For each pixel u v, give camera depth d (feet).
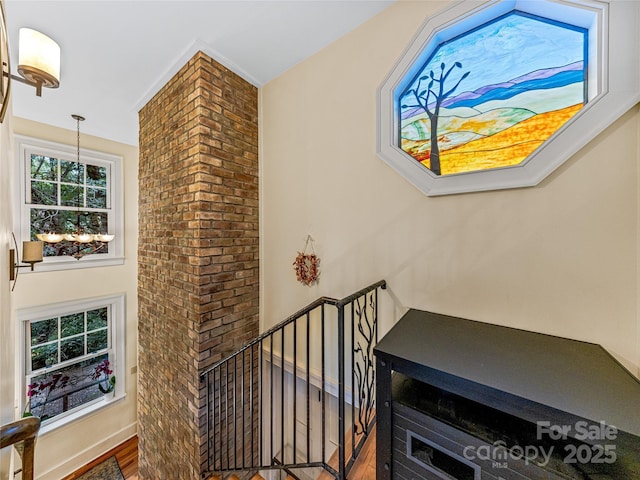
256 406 8.02
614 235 3.47
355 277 5.98
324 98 6.50
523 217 4.08
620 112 3.37
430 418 2.96
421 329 4.10
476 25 4.56
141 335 9.04
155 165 8.27
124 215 13.04
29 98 8.58
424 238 5.02
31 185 10.53
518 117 4.22
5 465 2.29
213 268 6.91
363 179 5.82
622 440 2.07
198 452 6.57
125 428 12.90
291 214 7.28
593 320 3.61
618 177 3.44
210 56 6.77
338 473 4.21
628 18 3.34
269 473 7.85
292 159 7.25
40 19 5.47
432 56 5.05
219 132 7.03
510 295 4.19
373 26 5.62
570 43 3.86
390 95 5.31
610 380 2.71
